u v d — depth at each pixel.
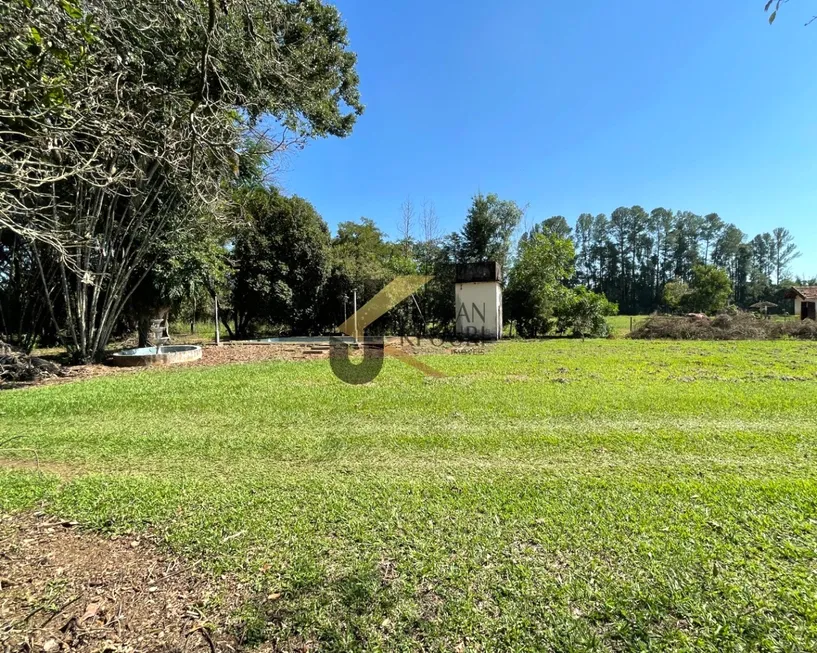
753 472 3.06
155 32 3.50
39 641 1.56
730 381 6.52
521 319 17.67
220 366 8.97
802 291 22.36
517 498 2.70
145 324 11.99
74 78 2.43
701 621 1.60
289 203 17.72
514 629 1.58
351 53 10.96
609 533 2.24
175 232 10.30
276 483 3.00
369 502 2.67
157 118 3.56
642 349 11.71
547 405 5.09
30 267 9.59
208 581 1.90
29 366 7.39
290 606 1.72
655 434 3.97
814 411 4.65
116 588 1.86
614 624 1.60
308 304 18.31
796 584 1.80
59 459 3.56
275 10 3.62
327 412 4.98
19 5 2.00
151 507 2.62
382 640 1.54
